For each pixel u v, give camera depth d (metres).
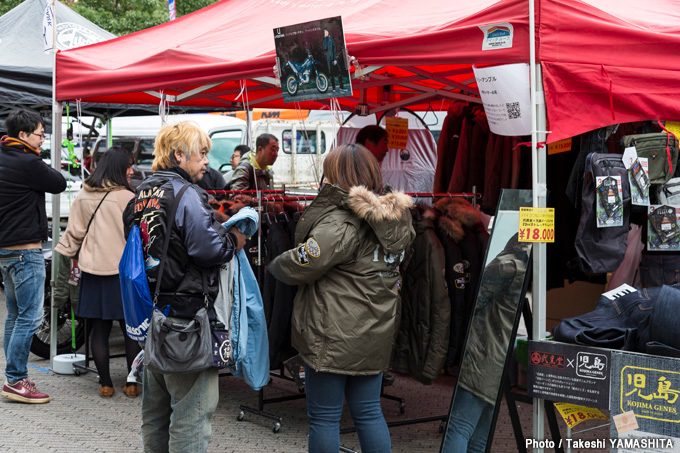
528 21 3.27
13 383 5.00
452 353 4.36
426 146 6.84
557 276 5.07
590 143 3.59
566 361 3.25
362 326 3.10
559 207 4.95
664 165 3.53
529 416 5.00
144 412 3.24
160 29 5.79
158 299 2.93
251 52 4.23
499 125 3.46
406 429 4.63
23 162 4.74
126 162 5.14
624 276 5.09
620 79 3.36
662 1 4.61
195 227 2.90
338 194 3.12
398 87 7.22
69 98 5.41
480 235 4.51
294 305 3.27
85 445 4.24
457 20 3.45
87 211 5.07
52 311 5.96
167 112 7.09
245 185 5.98
